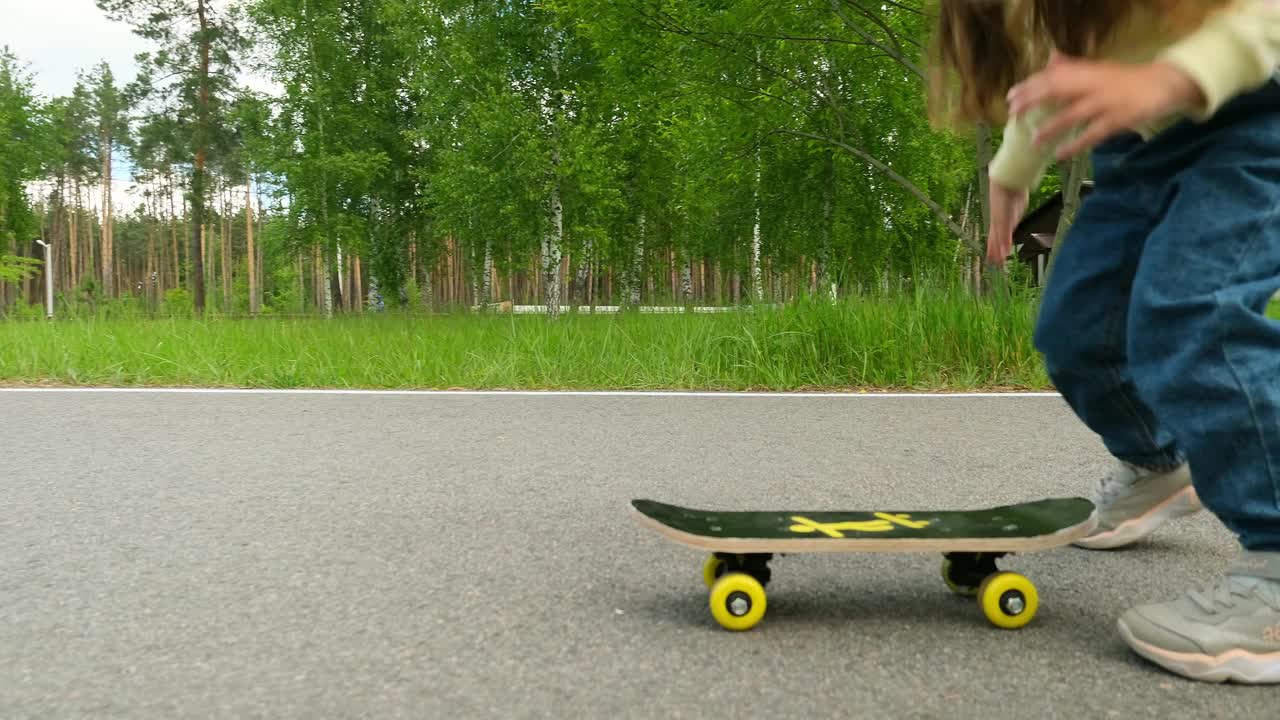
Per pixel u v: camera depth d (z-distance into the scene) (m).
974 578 1.84
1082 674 1.46
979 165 8.80
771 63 10.26
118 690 1.41
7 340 7.55
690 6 9.57
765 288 7.43
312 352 7.21
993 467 3.33
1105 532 2.19
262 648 1.58
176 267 53.22
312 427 4.34
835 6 9.21
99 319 9.23
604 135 17.70
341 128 21.72
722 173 12.43
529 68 18.00
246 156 21.75
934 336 6.35
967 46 1.59
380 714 1.31
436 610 1.78
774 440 3.94
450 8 18.28
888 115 11.75
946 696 1.37
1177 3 1.24
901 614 1.76
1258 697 1.38
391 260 24.50
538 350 6.82
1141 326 1.51
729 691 1.39
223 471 3.25
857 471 3.26
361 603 1.83
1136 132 1.55
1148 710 1.33
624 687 1.41
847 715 1.30
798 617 1.74
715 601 1.66
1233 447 1.45
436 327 9.22
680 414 4.77
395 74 22.11
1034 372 6.13
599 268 21.73
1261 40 1.19
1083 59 1.39
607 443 3.88
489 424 4.43
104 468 3.31
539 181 17.00
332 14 21.44
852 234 12.41
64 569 2.07
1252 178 1.42
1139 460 2.11
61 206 53.53
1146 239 1.58
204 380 6.59
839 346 6.38
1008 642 1.61
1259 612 1.43
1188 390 1.47
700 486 3.01
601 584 1.96
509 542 2.30
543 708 1.33
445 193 18.45
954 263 8.05
